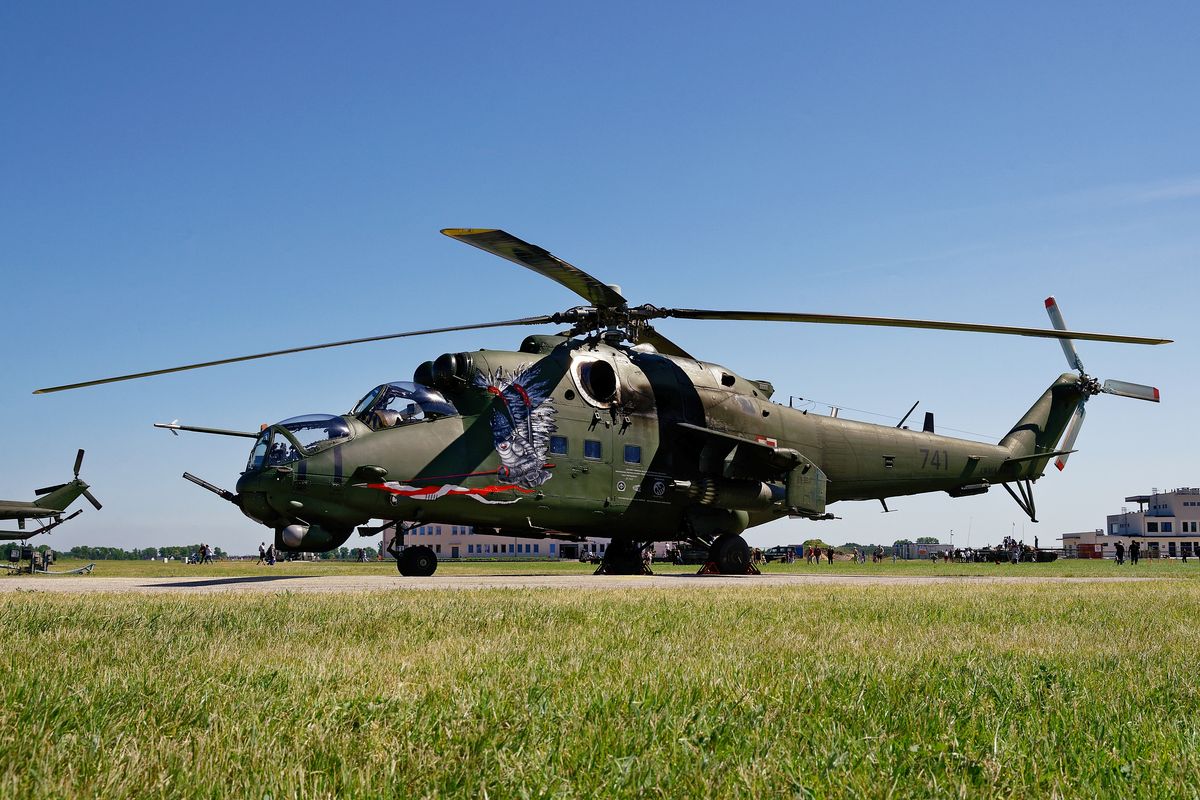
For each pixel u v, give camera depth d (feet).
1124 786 10.15
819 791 9.64
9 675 15.31
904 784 10.05
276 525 56.44
